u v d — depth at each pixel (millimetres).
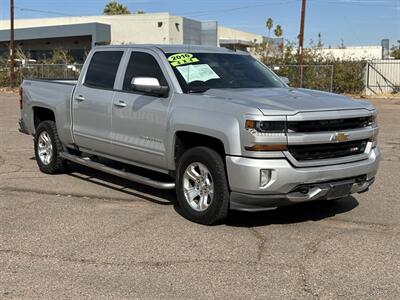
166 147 6371
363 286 4391
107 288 4340
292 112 5445
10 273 4645
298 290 4309
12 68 37344
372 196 7383
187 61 6758
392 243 5441
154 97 6586
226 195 5727
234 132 5484
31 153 10711
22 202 6984
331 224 6094
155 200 7141
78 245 5344
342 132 5727
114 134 7184
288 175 5398
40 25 56812
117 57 7438
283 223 6113
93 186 7914
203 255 5082
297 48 33625
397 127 16062
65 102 8117
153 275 4605
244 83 6809
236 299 4145
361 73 31984
